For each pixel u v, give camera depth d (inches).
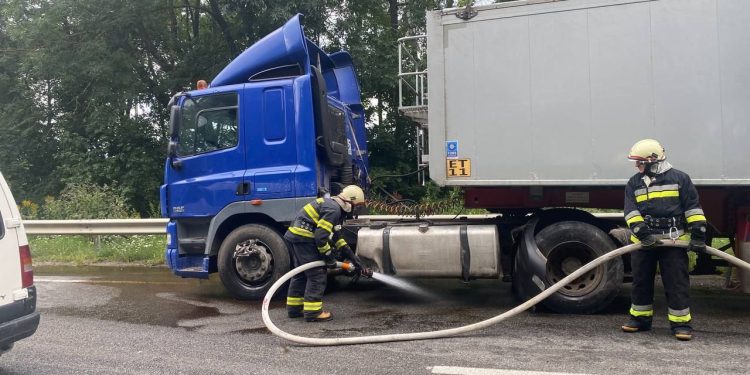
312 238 212.7
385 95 607.2
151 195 594.2
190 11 712.4
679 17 195.6
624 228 213.0
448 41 220.7
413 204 291.0
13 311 148.6
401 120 607.2
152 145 634.2
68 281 306.8
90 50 584.7
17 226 152.9
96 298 260.8
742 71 189.8
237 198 242.8
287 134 238.2
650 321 189.9
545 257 215.9
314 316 210.5
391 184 466.0
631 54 200.7
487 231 224.1
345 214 243.6
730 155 191.2
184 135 252.5
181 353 174.6
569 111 207.5
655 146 182.2
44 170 668.7
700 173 194.5
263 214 247.0
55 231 389.7
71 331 202.8
